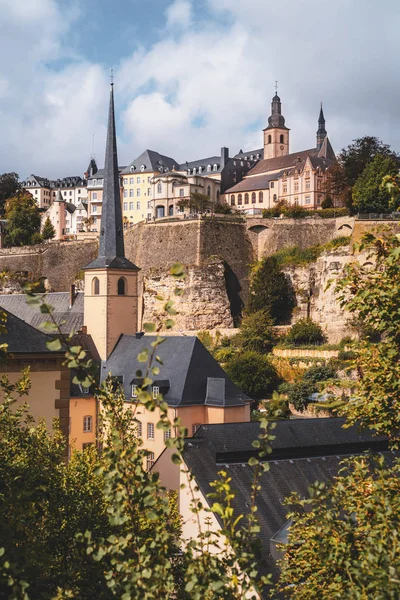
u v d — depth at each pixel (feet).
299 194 506.89
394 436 56.65
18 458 57.67
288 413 256.52
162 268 389.80
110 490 36.04
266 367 275.80
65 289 462.60
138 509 36.73
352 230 352.49
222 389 206.39
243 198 545.85
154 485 35.32
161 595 36.58
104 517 59.47
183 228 395.96
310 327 314.96
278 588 53.01
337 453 111.96
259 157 643.45
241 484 98.99
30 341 100.37
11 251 483.10
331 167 444.96
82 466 65.92
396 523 40.06
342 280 56.59
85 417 220.02
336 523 41.83
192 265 378.73
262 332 318.86
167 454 143.13
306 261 352.28
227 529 36.17
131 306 261.44
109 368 244.63
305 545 48.52
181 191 541.34
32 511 45.37
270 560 82.28
